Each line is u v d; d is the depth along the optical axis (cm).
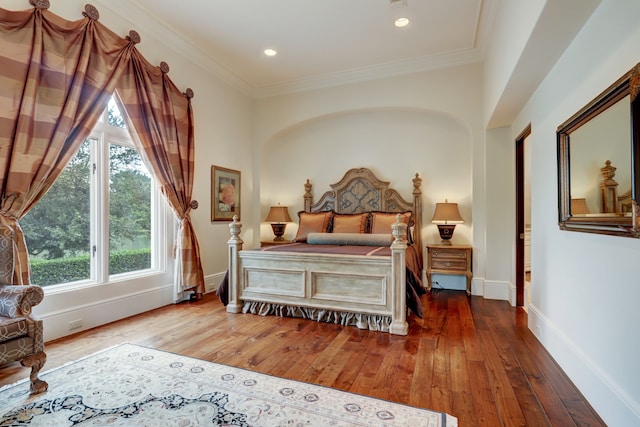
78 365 229
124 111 329
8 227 223
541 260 271
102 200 320
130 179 355
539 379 210
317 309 327
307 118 518
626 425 150
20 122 242
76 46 278
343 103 495
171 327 308
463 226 472
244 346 264
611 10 163
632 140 139
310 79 504
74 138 279
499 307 375
